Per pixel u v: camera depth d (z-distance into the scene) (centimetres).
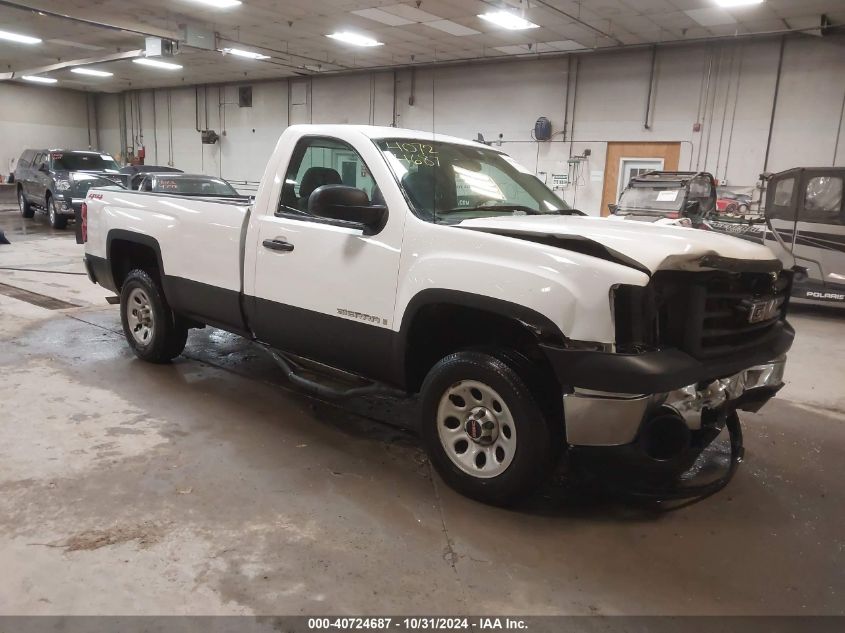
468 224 291
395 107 1742
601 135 1410
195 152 2300
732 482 327
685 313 257
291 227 349
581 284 246
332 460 331
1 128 2347
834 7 1001
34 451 324
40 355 492
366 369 329
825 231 776
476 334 311
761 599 231
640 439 257
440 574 238
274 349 386
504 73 1529
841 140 1141
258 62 1702
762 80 1203
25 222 1576
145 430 357
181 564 236
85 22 1264
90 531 255
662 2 1018
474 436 287
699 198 1011
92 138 2625
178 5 1204
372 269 311
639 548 262
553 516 284
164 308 454
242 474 310
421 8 1127
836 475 339
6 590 218
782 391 482
